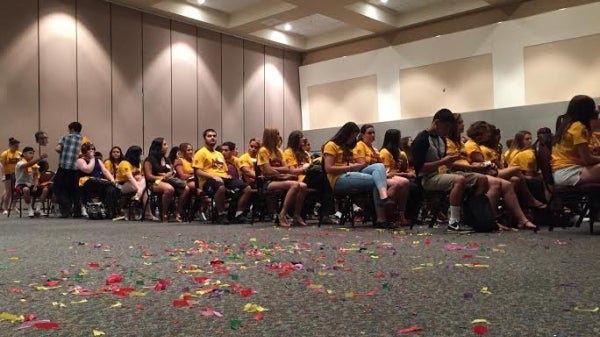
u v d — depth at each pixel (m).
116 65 11.38
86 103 10.89
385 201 4.70
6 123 9.80
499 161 5.77
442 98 12.28
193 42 12.81
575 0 10.52
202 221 6.65
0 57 9.76
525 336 1.25
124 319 1.51
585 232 4.06
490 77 11.55
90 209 7.33
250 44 14.11
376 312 1.53
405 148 6.66
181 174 6.83
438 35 12.44
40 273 2.39
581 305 1.56
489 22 11.68
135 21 11.71
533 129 10.74
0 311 1.64
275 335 1.31
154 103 12.02
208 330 1.37
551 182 4.15
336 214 5.84
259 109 14.27
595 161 3.84
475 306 1.57
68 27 10.66
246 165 6.92
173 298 1.79
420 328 1.34
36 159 8.17
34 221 6.88
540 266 2.32
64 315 1.57
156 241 3.81
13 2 9.94
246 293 1.80
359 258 2.69
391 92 13.20
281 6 11.85
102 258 2.87
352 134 5.12
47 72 10.35
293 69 15.19
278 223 5.48
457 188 4.28
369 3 12.11
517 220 4.46
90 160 7.93
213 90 13.20
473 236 3.84
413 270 2.28
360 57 13.85
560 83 10.57
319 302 1.68
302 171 5.70
